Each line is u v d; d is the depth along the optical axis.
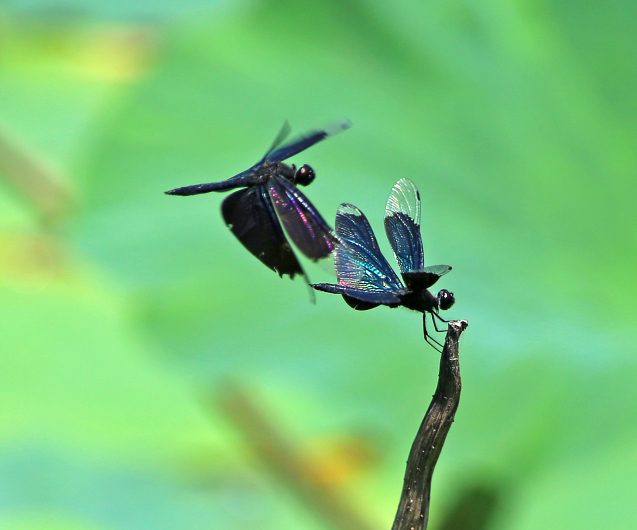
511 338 1.83
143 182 2.17
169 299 2.03
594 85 2.18
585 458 1.78
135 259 2.07
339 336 1.98
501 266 1.93
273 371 1.92
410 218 1.64
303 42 2.32
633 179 2.06
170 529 2.09
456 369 1.62
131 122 2.25
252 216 1.63
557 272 1.93
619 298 1.90
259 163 1.64
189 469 2.31
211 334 1.99
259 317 2.02
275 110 2.21
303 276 1.62
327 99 2.22
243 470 2.33
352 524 2.16
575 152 2.11
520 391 1.81
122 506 2.19
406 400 1.85
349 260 1.63
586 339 1.82
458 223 1.99
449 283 1.89
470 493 1.78
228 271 2.07
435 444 1.62
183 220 2.14
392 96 2.21
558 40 2.24
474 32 2.27
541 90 2.18
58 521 2.12
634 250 1.97
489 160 2.11
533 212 2.03
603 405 1.80
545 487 1.78
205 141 2.20
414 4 2.31
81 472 2.30
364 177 2.07
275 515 2.17
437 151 2.12
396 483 2.26
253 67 2.30
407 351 1.94
